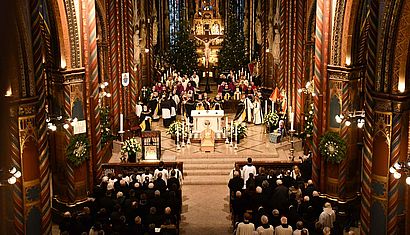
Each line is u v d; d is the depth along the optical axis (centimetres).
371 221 1614
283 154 2841
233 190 2067
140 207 1753
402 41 1480
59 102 1944
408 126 1559
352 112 2003
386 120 1544
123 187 1945
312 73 2939
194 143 2980
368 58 1554
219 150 2842
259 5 4125
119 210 1658
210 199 2317
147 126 3194
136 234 1534
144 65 3969
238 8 4559
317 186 2122
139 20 3684
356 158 2050
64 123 1941
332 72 2028
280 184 1859
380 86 1543
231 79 4138
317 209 1770
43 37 1886
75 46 1956
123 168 2300
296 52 3058
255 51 4456
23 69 1548
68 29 1912
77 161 1956
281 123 2966
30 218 1617
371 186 1603
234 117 3603
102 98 2814
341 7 1964
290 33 3066
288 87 3123
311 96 2944
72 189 1977
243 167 2245
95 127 2080
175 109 3466
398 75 1506
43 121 1623
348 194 2056
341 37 1991
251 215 1720
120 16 3044
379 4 1510
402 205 1584
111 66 3025
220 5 4672
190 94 3603
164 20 4600
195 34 4669
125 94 3120
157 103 3625
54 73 1920
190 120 3472
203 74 4653
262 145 2953
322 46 2056
